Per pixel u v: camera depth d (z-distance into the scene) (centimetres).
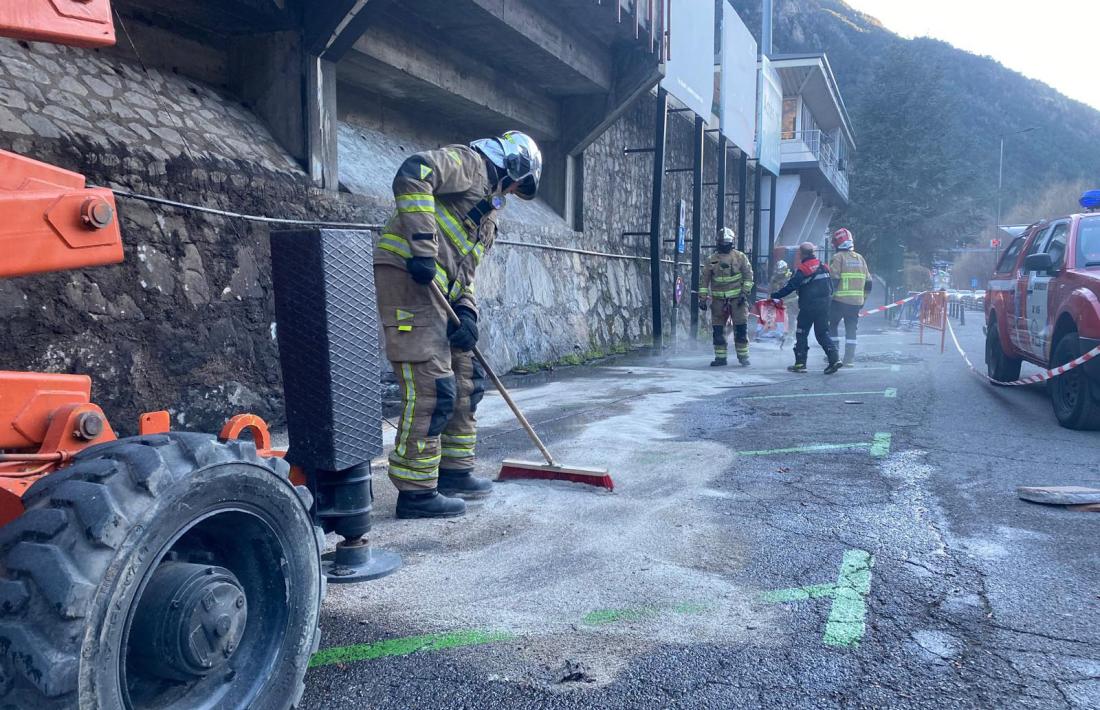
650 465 543
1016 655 268
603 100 1228
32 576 158
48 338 484
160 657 181
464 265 422
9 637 155
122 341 531
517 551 373
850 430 661
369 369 334
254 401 639
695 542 384
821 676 255
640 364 1277
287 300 320
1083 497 434
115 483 172
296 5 705
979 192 5269
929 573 341
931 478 500
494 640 281
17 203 183
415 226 374
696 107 1498
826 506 441
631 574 343
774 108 2248
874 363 1248
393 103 1005
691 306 1680
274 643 211
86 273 508
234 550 212
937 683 250
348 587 330
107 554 164
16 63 512
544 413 762
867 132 4850
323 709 237
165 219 565
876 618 297
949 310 3009
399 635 286
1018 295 834
